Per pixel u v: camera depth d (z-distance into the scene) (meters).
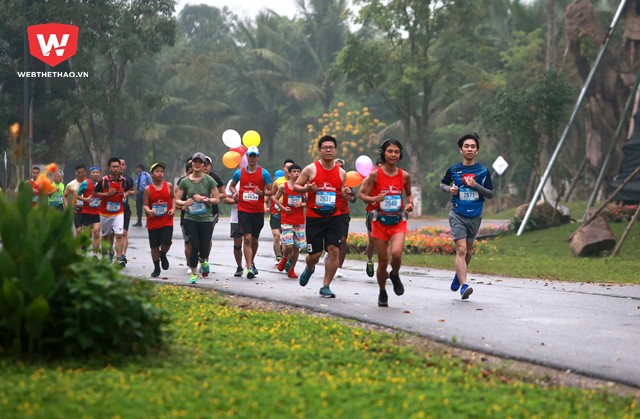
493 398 11.79
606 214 58.06
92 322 13.34
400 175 21.11
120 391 11.35
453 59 94.75
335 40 129.00
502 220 83.56
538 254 49.81
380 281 21.64
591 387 13.58
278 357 14.24
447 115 113.19
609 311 22.14
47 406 10.48
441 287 27.66
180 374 12.51
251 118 131.75
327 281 23.42
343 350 14.95
